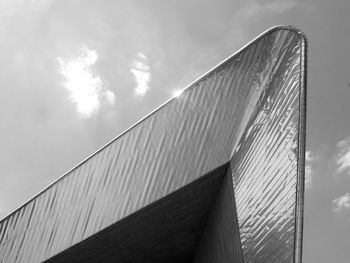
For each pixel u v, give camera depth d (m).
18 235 28.34
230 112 21.03
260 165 18.53
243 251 17.97
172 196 21.75
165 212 22.64
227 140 20.73
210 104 21.80
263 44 20.67
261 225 17.39
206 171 20.80
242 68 21.20
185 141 22.08
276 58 19.98
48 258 25.70
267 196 17.55
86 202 25.17
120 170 24.27
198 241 24.81
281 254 15.91
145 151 23.48
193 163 21.39
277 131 18.20
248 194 18.73
